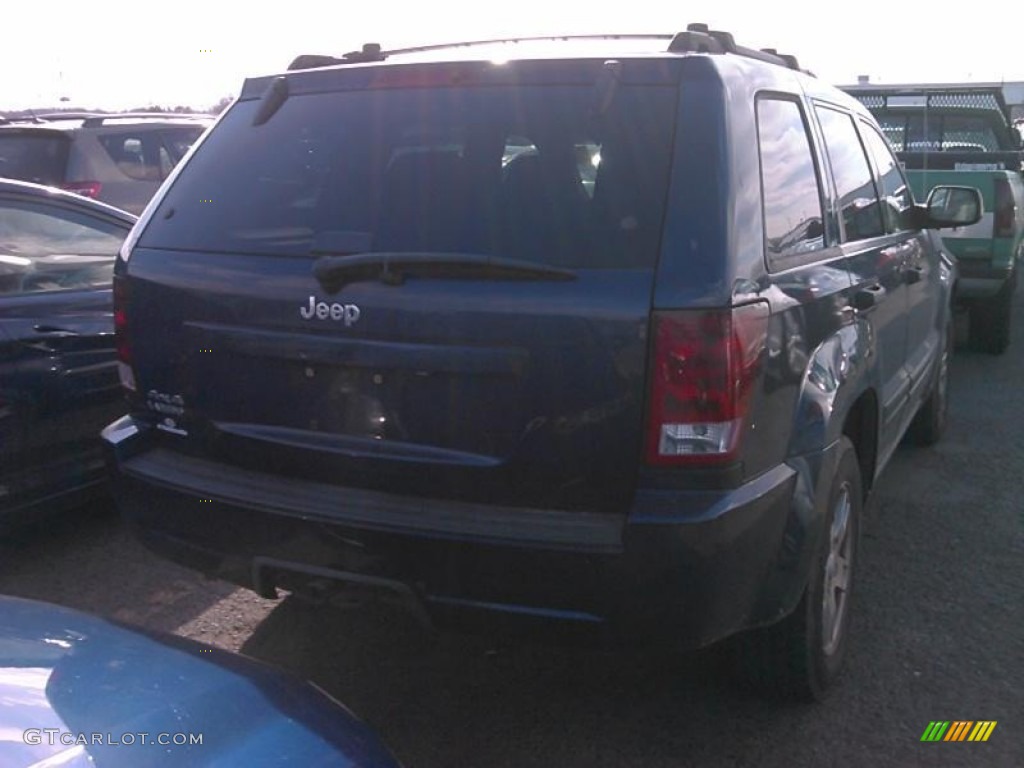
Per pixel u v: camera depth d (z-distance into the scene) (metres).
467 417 3.22
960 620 4.67
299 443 3.46
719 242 3.14
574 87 3.46
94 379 5.39
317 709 2.65
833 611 4.04
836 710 3.97
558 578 3.13
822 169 4.21
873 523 5.79
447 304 3.21
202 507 3.62
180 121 11.88
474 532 3.18
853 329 4.12
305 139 3.78
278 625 4.62
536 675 4.22
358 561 3.34
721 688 4.11
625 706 4.00
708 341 3.06
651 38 4.04
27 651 2.65
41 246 5.39
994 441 7.25
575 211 3.25
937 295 6.31
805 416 3.53
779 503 3.33
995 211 8.93
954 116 11.26
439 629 3.36
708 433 3.08
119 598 4.91
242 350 3.53
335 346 3.35
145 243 3.86
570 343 3.11
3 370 4.97
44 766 2.17
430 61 3.71
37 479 5.17
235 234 3.67
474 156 3.48
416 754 3.71
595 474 3.13
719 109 3.30
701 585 3.11
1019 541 5.53
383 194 3.51
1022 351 10.20
